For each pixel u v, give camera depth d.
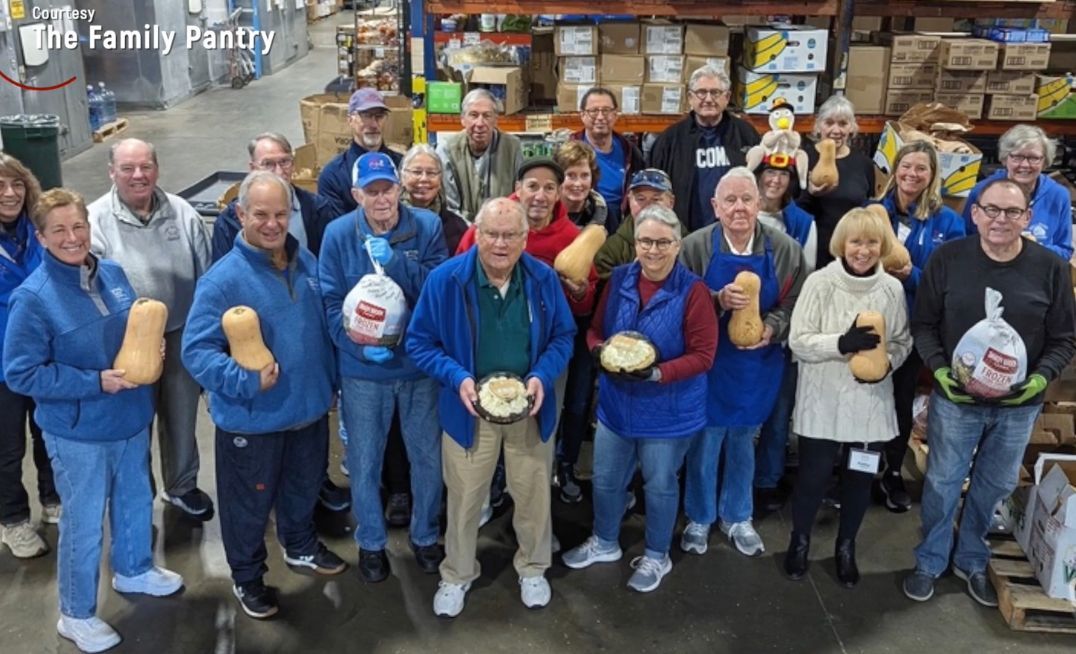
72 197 2.86
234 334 2.90
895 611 3.49
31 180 3.43
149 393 3.20
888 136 4.99
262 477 3.17
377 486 3.48
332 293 3.19
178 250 3.58
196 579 3.60
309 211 3.86
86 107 10.65
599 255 3.66
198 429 4.86
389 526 3.95
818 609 3.50
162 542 3.82
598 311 3.41
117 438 3.09
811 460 3.47
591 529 3.98
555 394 3.37
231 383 2.93
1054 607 3.34
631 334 3.23
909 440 4.40
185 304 3.62
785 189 3.65
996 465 3.34
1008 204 3.02
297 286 3.10
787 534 3.97
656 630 3.37
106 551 3.72
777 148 3.88
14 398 3.52
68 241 2.84
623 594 3.56
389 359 3.16
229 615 3.41
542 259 3.58
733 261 3.40
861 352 3.22
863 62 5.27
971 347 3.11
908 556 3.82
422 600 3.51
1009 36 5.17
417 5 5.19
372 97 4.16
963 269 3.19
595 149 4.36
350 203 4.17
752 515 3.93
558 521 4.04
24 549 3.67
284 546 3.62
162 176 9.80
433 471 3.46
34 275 2.91
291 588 3.56
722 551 3.83
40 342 2.88
